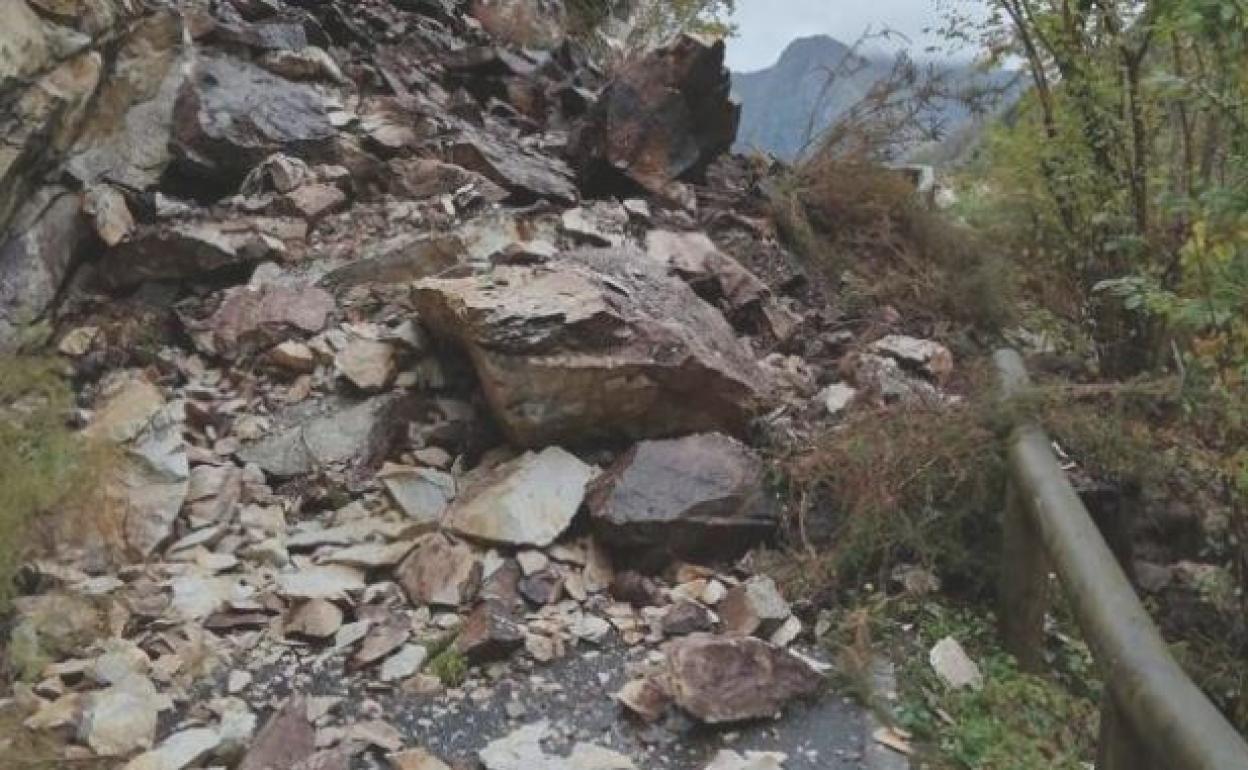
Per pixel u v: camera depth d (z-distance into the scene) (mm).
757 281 4898
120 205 4477
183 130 4875
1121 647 2172
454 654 2973
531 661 3004
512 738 2680
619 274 4281
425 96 6262
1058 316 5539
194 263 4477
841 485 3549
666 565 3416
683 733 2762
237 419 3908
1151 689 2012
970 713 2932
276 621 3084
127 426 3600
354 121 5484
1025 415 3504
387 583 3270
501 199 5152
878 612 3273
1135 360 5055
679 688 2801
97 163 4566
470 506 3465
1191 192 3795
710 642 2898
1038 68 5254
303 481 3689
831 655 3137
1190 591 4094
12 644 2756
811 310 5160
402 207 5039
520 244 4535
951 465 3479
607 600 3285
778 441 3848
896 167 6301
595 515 3414
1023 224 5762
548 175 5445
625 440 3797
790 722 2844
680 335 3777
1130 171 4867
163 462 3512
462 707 2828
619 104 5520
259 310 4277
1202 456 3818
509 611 3158
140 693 2715
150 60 4855
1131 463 3844
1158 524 4242
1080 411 3820
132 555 3227
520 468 3588
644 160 5531
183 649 2906
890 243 5691
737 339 4363
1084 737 2945
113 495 3340
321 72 5816
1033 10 5047
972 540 3537
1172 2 3447
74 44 4250
